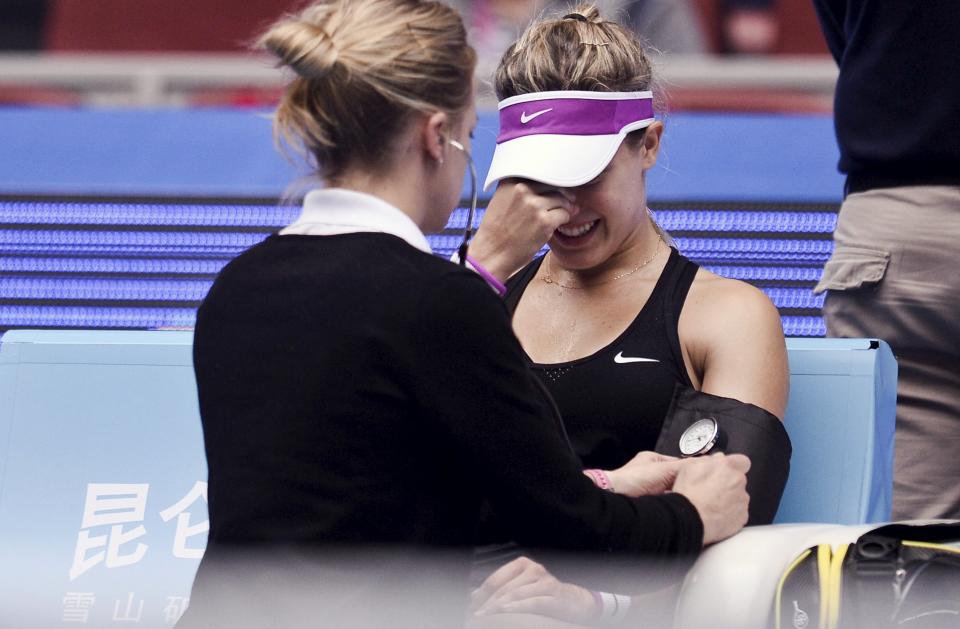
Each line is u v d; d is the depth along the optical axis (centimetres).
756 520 683
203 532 826
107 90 1664
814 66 1592
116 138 1347
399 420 534
